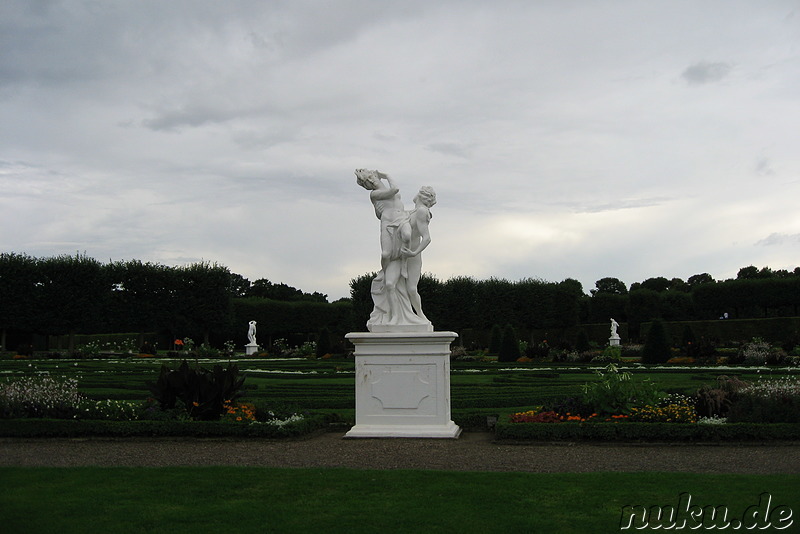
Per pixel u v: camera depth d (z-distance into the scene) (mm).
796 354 32938
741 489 7445
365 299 54125
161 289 51125
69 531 6137
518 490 7438
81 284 47156
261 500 7090
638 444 10875
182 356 41906
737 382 12648
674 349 40406
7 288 45344
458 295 55469
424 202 12133
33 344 50531
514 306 55469
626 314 60125
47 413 12227
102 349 49688
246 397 16438
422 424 11570
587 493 7316
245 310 58438
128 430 11383
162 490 7488
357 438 11445
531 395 16469
